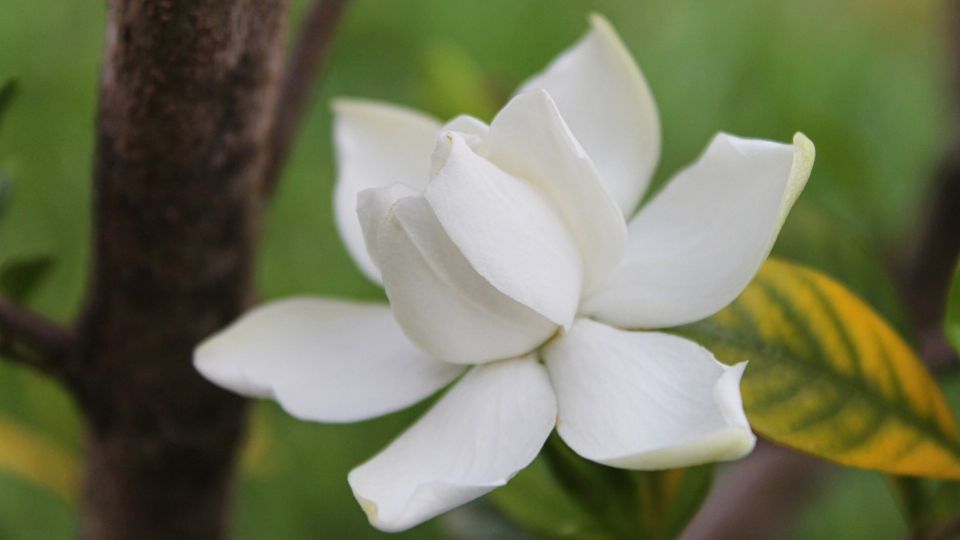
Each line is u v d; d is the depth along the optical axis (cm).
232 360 44
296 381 44
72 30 93
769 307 45
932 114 88
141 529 49
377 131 46
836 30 94
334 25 49
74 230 87
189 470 48
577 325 43
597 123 45
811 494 59
